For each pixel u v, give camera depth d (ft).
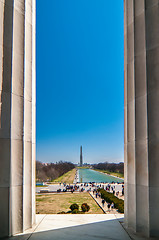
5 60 19.84
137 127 20.52
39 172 337.31
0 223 18.29
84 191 172.86
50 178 371.15
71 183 279.28
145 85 19.93
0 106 19.19
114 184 259.19
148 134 19.24
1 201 18.51
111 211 78.74
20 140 20.36
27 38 22.48
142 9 20.84
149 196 18.67
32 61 23.32
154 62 19.76
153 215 18.52
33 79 23.80
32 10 23.70
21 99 20.81
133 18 21.76
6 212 18.48
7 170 18.95
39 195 146.20
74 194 150.30
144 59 20.30
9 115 19.56
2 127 19.13
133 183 20.58
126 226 21.18
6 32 20.12
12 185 19.21
